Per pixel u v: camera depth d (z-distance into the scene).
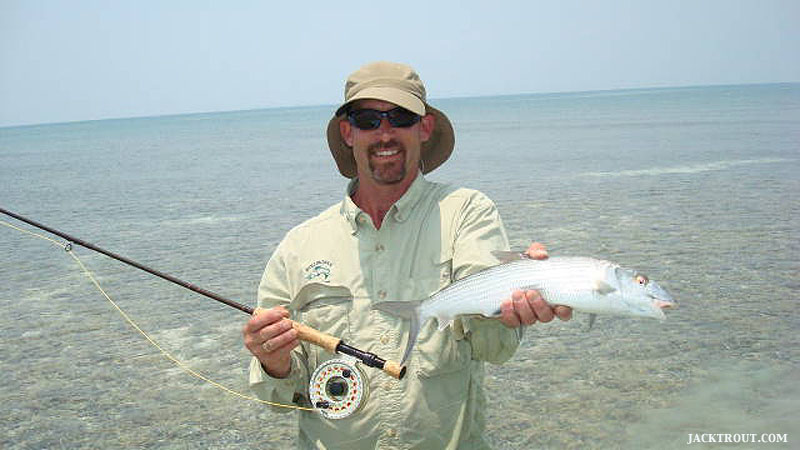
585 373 2.80
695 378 2.67
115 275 4.70
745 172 8.47
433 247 1.22
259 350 1.15
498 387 2.73
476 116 45.47
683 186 7.55
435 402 1.18
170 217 7.12
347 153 1.53
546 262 1.17
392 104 1.20
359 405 1.17
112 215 7.42
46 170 14.60
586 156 12.12
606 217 5.93
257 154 17.31
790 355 2.82
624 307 1.16
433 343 1.18
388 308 1.17
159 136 36.88
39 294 4.32
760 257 4.33
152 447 2.41
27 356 3.27
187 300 4.07
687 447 2.16
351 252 1.25
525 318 1.12
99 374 3.04
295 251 1.29
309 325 1.25
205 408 2.71
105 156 19.50
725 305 3.47
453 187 1.29
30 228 6.71
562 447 2.25
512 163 11.45
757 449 2.10
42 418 2.64
